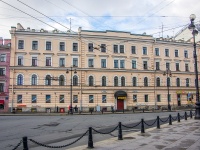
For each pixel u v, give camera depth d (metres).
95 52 50.09
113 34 51.50
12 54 45.75
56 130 17.53
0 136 14.69
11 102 44.69
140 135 13.38
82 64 48.97
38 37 47.44
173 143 10.80
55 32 48.28
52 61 47.66
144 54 53.97
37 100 45.94
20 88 45.38
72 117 30.91
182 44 58.03
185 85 57.22
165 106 54.03
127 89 51.16
